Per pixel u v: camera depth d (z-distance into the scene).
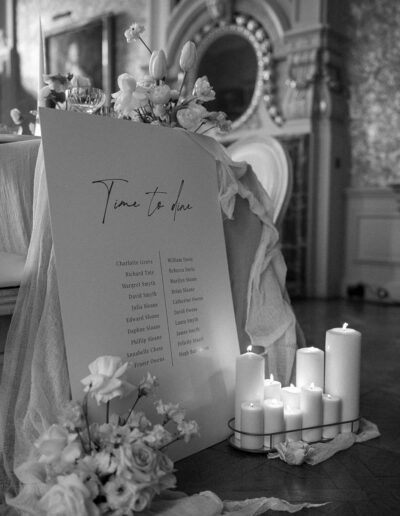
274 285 1.83
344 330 1.71
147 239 1.47
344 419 1.66
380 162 4.91
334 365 1.67
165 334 1.47
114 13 6.60
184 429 1.19
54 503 1.02
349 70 5.04
